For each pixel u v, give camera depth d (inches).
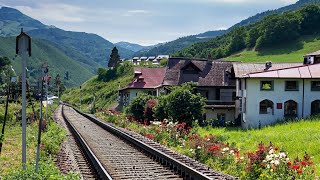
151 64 5570.9
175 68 2158.0
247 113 1620.3
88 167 649.0
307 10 5600.4
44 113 1669.5
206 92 2030.0
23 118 419.5
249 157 586.6
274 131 1200.2
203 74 2092.8
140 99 1760.6
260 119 1615.4
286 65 1984.5
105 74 5403.5
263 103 1627.7
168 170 608.1
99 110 2901.1
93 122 1867.6
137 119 1738.4
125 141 1040.8
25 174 393.4
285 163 527.8
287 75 1612.9
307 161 578.6
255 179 531.5
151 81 2812.5
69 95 5428.2
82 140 927.7
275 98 1624.0
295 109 1631.4
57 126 1354.6
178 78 2107.5
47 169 423.8
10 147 820.0
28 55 414.0
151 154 762.2
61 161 673.6
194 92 2017.7
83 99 4650.6
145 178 539.2
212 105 1852.9
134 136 1098.1
